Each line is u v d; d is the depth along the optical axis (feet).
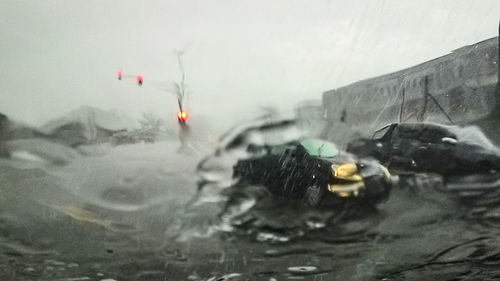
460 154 22.49
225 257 15.15
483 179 20.27
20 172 24.21
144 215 18.97
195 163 28.22
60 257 14.87
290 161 23.68
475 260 14.47
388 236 16.38
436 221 17.33
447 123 30.04
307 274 14.05
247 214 18.90
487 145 23.50
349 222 17.81
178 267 14.62
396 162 24.04
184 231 17.26
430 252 15.05
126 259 14.85
